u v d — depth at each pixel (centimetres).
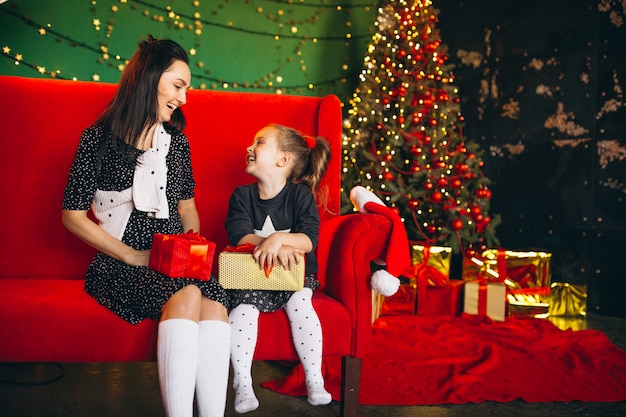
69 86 221
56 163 214
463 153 400
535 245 422
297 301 174
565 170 405
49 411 198
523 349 279
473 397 216
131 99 172
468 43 470
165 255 160
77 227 165
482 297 350
